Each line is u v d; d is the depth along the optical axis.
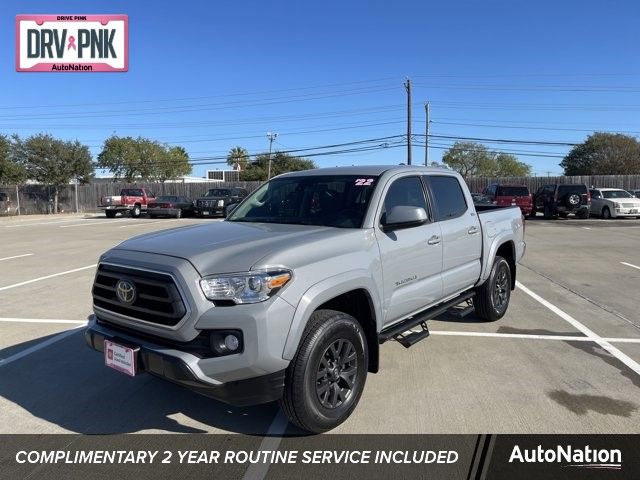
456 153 76.88
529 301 7.70
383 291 4.09
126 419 3.93
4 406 4.18
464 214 5.54
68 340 5.89
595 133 63.38
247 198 5.21
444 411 3.97
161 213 30.61
